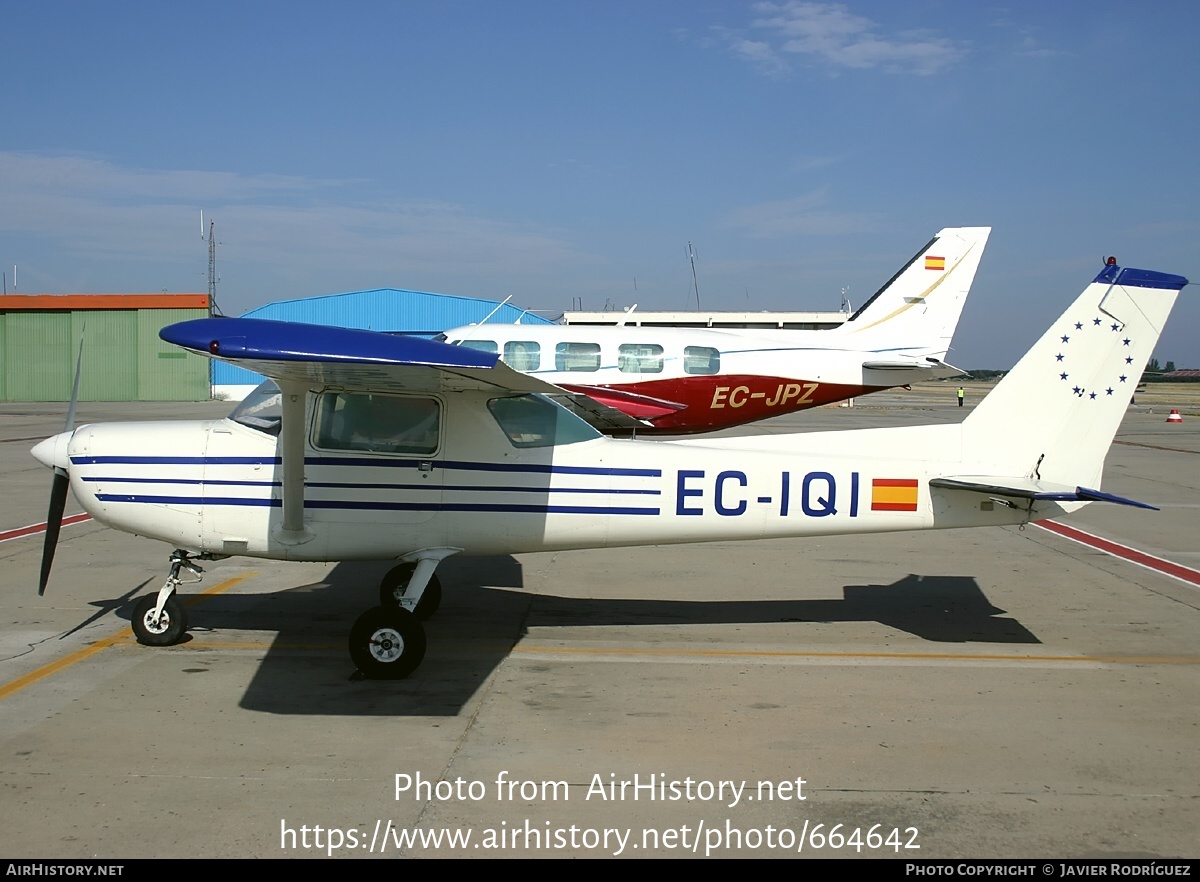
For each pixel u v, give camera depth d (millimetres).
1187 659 6422
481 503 6363
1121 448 23656
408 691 5617
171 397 44719
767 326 60594
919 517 6703
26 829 3859
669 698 5543
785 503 6586
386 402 6270
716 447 6680
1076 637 6957
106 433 6340
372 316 41156
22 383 44656
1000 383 6789
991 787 4379
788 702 5496
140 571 8656
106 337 44406
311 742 4812
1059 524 12156
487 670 6047
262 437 6293
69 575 8469
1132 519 12570
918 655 6473
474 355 5188
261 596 7840
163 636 6414
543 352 14727
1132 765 4637
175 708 5258
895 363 15078
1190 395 84062
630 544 6621
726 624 7266
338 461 6258
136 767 4469
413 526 6328
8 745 4707
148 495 6246
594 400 11227
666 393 14797
